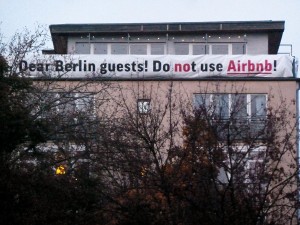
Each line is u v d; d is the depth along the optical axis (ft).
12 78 70.38
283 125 74.84
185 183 60.18
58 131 73.77
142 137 65.72
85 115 75.31
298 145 71.36
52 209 69.10
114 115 80.23
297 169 60.34
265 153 61.31
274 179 62.44
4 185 67.92
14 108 68.08
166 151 67.36
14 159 70.23
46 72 85.97
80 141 73.46
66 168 72.54
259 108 91.35
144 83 94.32
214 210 58.49
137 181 64.85
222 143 61.57
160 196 62.54
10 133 67.26
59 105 75.72
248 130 68.13
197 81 98.48
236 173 59.21
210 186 59.52
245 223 57.31
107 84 80.84
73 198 69.41
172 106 85.20
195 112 64.23
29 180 69.15
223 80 98.37
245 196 58.29
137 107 71.56
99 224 68.74
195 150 61.52
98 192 68.69
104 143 69.72
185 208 59.57
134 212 62.18
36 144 71.56
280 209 62.59
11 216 68.08
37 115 72.59
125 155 66.03
